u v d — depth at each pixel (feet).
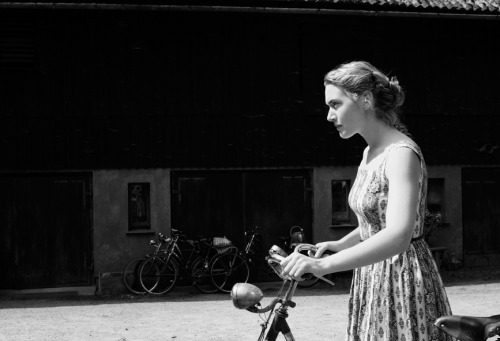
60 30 54.95
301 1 53.72
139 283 53.21
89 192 55.21
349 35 59.47
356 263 9.68
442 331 10.73
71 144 54.95
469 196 63.10
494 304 42.96
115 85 55.67
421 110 61.21
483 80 62.75
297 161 58.39
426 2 56.59
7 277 54.03
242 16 57.26
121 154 55.57
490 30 62.80
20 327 37.88
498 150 63.36
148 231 55.36
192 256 54.85
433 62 61.46
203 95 56.95
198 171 56.85
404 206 10.12
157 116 56.24
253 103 57.77
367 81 10.59
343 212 59.57
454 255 61.98
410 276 10.68
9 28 54.13
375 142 10.86
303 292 51.34
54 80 54.85
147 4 53.16
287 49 58.29
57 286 54.60
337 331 34.35
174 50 56.59
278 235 58.03
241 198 57.57
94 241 54.75
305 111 58.49
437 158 62.03
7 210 54.13
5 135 54.24
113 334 35.29
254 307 10.59
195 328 36.40
